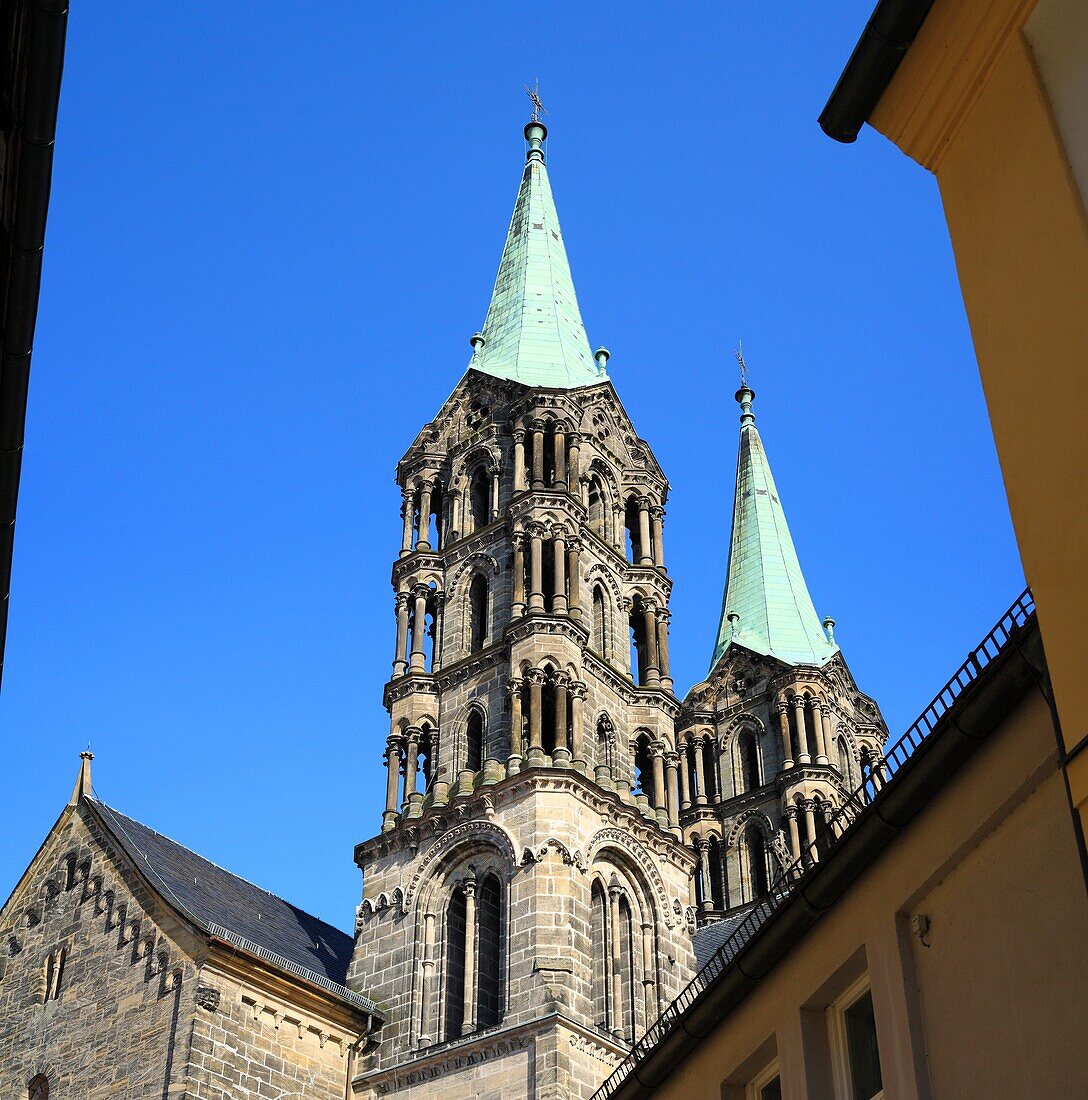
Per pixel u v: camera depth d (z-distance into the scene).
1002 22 20.05
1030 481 18.58
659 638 79.12
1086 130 18.52
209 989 58.47
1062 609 17.86
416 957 65.12
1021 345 19.05
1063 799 20.86
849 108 22.11
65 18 19.11
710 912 94.31
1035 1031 20.69
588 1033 60.03
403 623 78.06
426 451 84.25
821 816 95.19
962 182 20.70
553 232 99.25
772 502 118.19
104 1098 57.69
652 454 86.44
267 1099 58.22
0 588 24.05
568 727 70.50
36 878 68.12
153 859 67.69
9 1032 63.78
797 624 107.38
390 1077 61.75
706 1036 30.42
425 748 73.69
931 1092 22.73
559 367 86.50
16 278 21.05
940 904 23.47
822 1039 26.84
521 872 64.44
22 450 22.55
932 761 22.94
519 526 76.56
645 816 70.00
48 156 20.28
